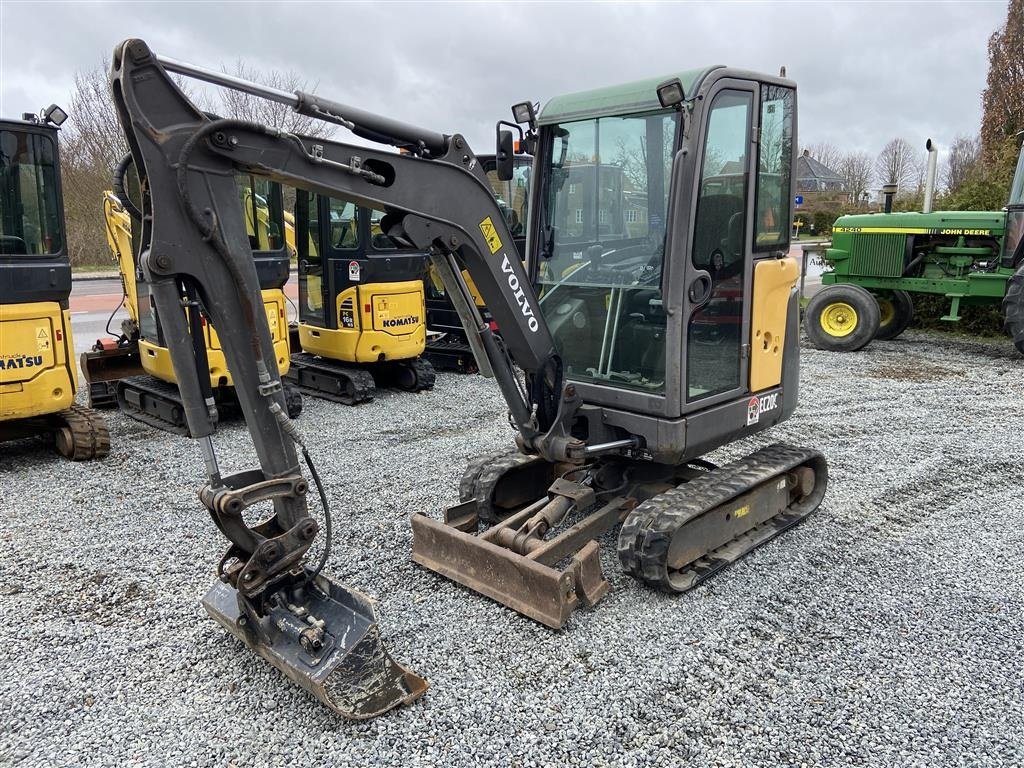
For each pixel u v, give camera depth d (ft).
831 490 16.71
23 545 14.08
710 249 12.12
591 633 11.03
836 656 10.50
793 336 14.49
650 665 10.27
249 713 9.37
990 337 36.65
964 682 9.92
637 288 12.50
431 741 8.85
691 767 8.44
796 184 13.87
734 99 11.94
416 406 24.63
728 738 8.88
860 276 34.60
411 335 25.48
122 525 14.99
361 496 16.46
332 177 9.12
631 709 9.39
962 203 43.37
